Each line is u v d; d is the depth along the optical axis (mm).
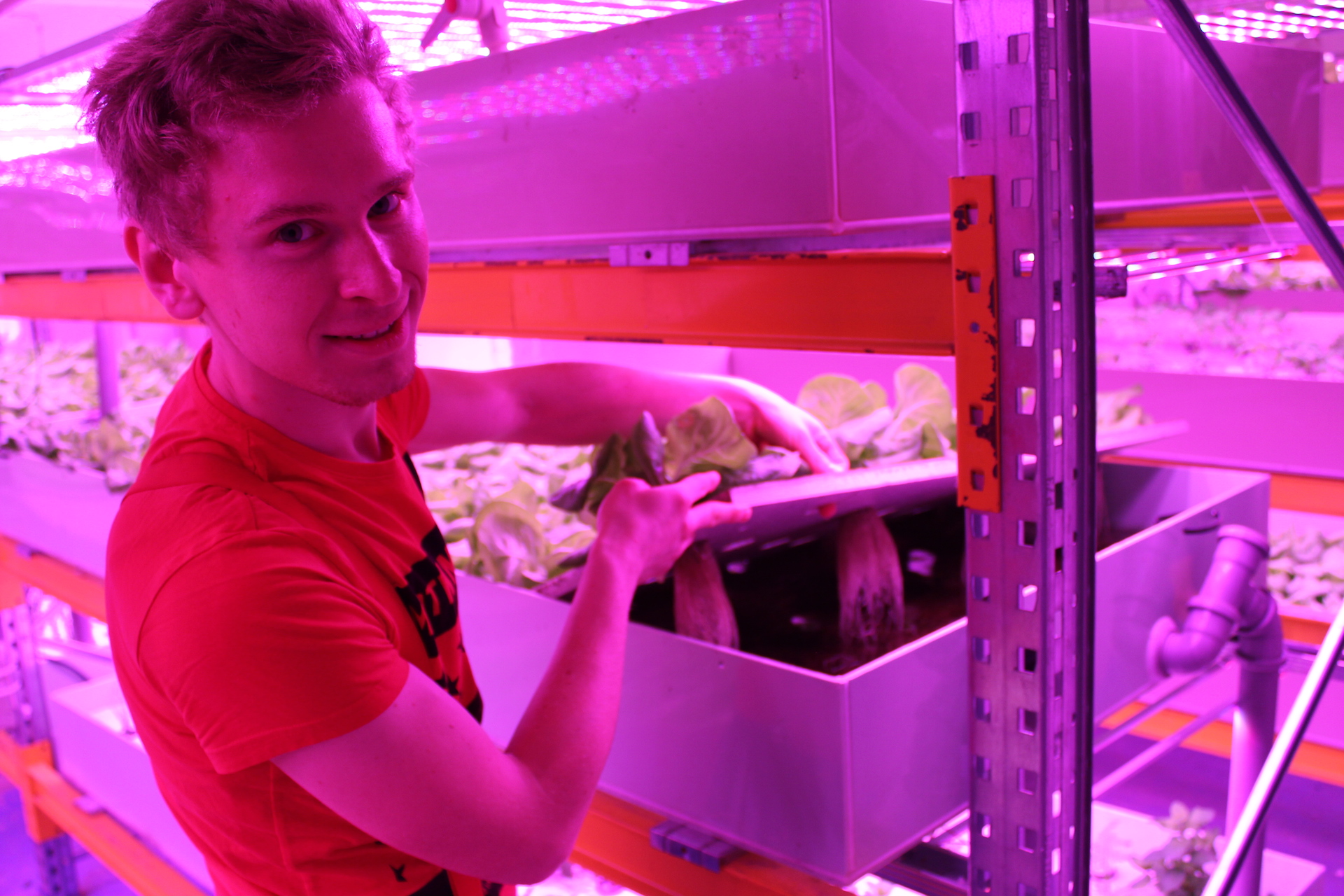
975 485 617
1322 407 2246
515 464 1234
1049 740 626
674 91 715
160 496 552
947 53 686
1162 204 1044
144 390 2225
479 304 980
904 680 733
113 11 2703
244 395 581
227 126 459
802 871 758
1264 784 864
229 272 501
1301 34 1426
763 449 1024
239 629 482
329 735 488
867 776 709
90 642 3023
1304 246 1475
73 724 1787
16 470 1762
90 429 2004
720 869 779
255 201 472
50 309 1620
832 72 624
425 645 636
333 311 509
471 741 540
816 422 1067
